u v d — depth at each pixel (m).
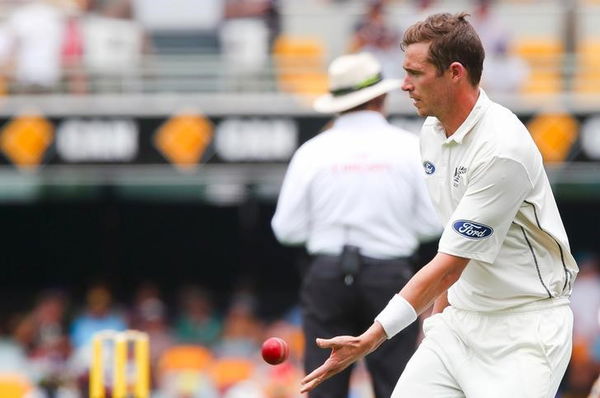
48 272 65.25
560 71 50.59
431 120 16.88
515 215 16.14
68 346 50.16
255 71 50.84
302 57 51.69
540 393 16.22
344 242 22.62
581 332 53.53
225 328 56.06
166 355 52.38
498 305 16.56
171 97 49.31
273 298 65.88
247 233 65.50
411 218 22.83
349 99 22.84
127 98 49.38
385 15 49.56
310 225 23.09
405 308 16.05
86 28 50.47
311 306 22.92
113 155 49.09
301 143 49.00
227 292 65.81
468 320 16.81
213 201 63.75
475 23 50.03
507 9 52.66
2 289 65.25
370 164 22.62
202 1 50.94
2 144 49.12
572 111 48.41
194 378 49.06
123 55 50.56
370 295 22.53
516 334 16.44
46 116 49.12
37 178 57.50
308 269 23.22
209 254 65.69
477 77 16.19
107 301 55.75
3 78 49.91
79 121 49.16
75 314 56.62
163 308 61.50
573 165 48.44
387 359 22.33
